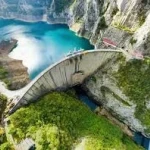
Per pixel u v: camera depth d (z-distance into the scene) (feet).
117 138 240.94
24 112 233.55
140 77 265.54
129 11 309.22
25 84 272.72
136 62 268.21
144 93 262.88
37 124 229.86
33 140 218.79
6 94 246.27
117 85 270.05
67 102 256.73
